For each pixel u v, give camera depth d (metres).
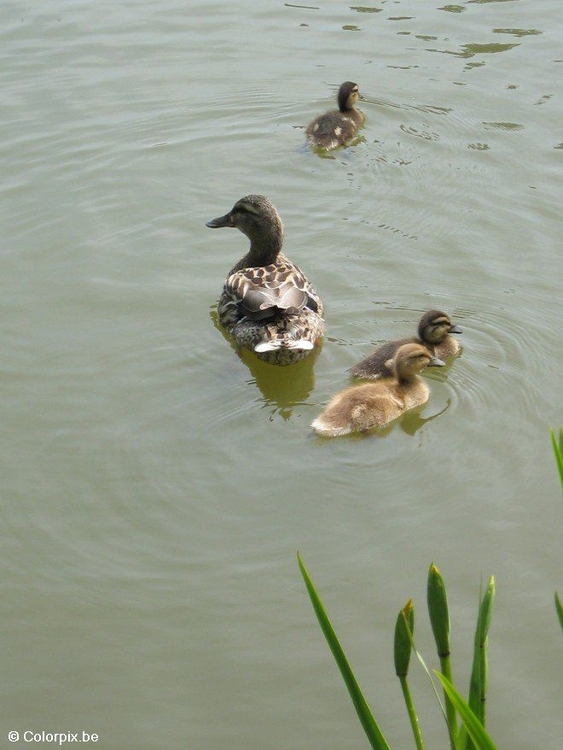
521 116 3.99
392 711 2.73
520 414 3.17
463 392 3.23
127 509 3.02
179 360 3.32
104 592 2.89
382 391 3.18
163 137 3.98
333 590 2.88
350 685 1.99
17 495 3.04
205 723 2.73
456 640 2.81
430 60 4.25
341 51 4.32
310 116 4.07
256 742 2.71
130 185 3.81
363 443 3.13
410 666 2.78
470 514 2.98
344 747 2.70
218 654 2.80
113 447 3.12
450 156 3.87
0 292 3.48
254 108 4.09
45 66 4.26
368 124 4.01
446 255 3.56
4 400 3.22
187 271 3.56
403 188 3.78
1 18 4.50
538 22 4.41
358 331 3.39
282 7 4.57
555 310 3.40
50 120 4.02
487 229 3.62
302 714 2.73
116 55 4.31
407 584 2.88
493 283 3.48
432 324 3.29
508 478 3.04
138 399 3.23
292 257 3.58
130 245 3.62
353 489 3.04
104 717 2.74
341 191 3.79
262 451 3.12
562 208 3.66
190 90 4.16
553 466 3.06
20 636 2.83
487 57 4.24
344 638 2.81
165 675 2.78
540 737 2.69
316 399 3.24
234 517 2.99
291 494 3.03
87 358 3.32
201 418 3.19
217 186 3.81
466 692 2.74
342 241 3.62
